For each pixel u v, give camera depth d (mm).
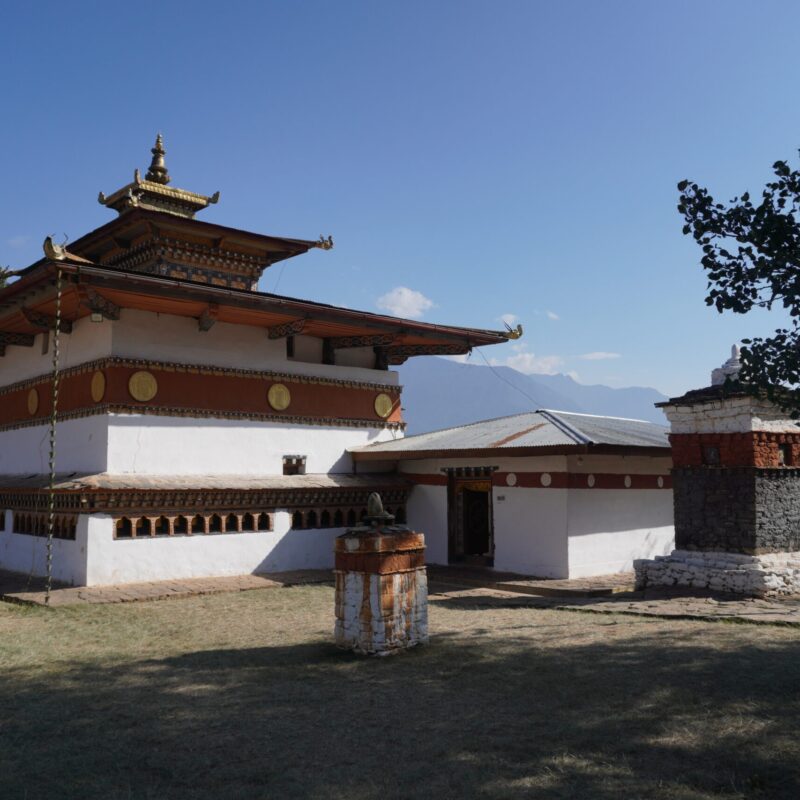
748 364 5801
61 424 16828
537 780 4992
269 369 17750
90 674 7910
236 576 15992
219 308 15469
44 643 9523
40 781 5113
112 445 15031
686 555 13578
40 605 12406
